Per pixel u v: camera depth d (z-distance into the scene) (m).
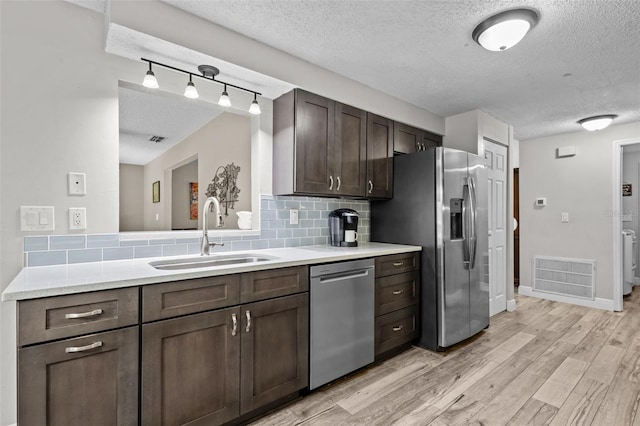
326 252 2.32
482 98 3.06
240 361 1.67
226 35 1.91
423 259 2.78
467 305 2.87
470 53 2.22
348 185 2.62
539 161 4.50
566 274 4.21
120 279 1.32
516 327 3.27
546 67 2.43
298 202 2.69
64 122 1.66
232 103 2.29
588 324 3.36
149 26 1.62
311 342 1.98
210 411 1.57
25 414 1.13
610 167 3.92
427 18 1.83
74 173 1.68
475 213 2.93
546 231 4.42
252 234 2.40
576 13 1.76
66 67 1.67
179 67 1.96
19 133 1.55
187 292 1.49
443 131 3.61
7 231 1.53
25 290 1.13
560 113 3.49
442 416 1.80
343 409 1.87
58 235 1.64
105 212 1.78
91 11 1.73
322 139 2.44
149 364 1.39
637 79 2.63
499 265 3.72
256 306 1.73
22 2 1.56
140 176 7.25
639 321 3.45
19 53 1.55
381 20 1.85
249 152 3.21
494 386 2.12
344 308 2.17
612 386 2.12
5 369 1.52
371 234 3.25
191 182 6.02
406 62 2.36
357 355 2.24
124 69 1.83
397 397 1.99
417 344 2.81
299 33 1.98
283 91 2.34
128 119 3.95
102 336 1.28
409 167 2.90
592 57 2.26
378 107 2.87
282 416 1.80
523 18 1.75
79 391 1.24
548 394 2.03
